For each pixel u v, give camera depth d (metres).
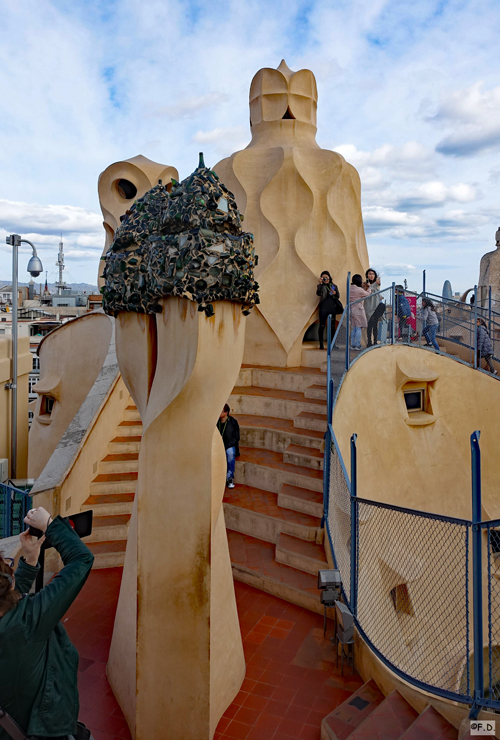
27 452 12.50
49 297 50.09
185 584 3.78
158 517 3.77
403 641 5.75
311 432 8.13
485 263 15.12
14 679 2.04
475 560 3.67
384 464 8.17
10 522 6.59
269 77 11.62
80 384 10.76
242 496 7.47
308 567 6.02
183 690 3.79
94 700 4.25
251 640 5.12
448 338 12.09
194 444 3.75
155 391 3.80
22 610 2.06
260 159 11.22
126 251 3.96
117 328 4.14
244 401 9.36
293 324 10.66
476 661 3.60
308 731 3.97
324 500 6.33
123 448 8.08
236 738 3.88
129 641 4.00
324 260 11.00
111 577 6.23
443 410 9.77
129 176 11.63
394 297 9.48
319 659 4.86
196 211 3.48
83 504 7.01
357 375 8.16
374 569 5.61
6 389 11.21
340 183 11.19
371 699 4.20
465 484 9.45
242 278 3.67
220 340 3.68
